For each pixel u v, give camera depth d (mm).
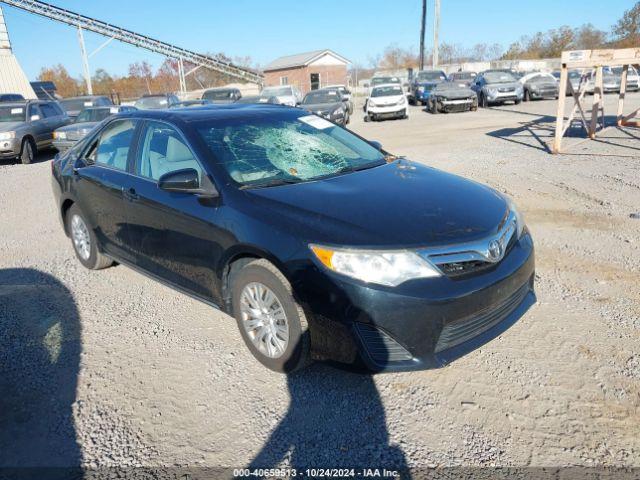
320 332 2885
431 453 2559
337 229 2891
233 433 2770
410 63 67250
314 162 3910
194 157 3711
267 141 3988
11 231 6762
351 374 3236
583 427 2666
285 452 2617
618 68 26578
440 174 3939
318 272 2811
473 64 47562
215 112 4277
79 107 18750
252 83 48594
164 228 3824
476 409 2846
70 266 5305
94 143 4883
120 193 4246
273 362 3195
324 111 18094
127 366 3428
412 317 2725
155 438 2758
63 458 2641
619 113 13477
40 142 14141
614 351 3305
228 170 3547
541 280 4434
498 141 12484
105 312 4227
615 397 2871
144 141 4223
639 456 2461
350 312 2746
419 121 19391
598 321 3691
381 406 2924
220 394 3094
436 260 2797
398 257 2746
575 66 9609
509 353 3348
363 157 4215
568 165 9000
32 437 2801
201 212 3473
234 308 3412
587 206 6504
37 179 10797
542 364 3209
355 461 2535
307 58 51000
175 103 20594
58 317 4164
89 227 4863
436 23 37812
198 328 3902
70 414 2973
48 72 57250
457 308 2783
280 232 2994
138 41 37781
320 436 2713
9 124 13453
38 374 3373
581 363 3195
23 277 5047
